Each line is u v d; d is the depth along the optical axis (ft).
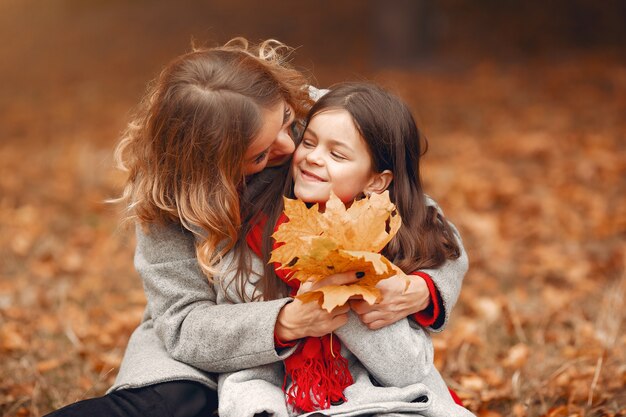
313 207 5.84
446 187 18.37
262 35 42.50
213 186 6.42
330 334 6.47
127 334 11.53
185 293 6.85
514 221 16.21
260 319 6.31
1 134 27.37
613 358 10.11
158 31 46.39
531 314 11.93
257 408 6.09
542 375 9.92
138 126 6.88
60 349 11.05
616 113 24.63
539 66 32.17
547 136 22.54
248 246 6.79
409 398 6.35
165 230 6.93
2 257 15.02
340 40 39.73
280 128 6.51
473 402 9.15
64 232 16.76
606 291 12.65
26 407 9.46
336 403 6.40
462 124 25.11
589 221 16.05
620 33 34.91
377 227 5.77
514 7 38.37
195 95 6.27
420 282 6.51
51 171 21.38
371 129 6.52
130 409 6.28
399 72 31.83
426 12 32.91
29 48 46.32
